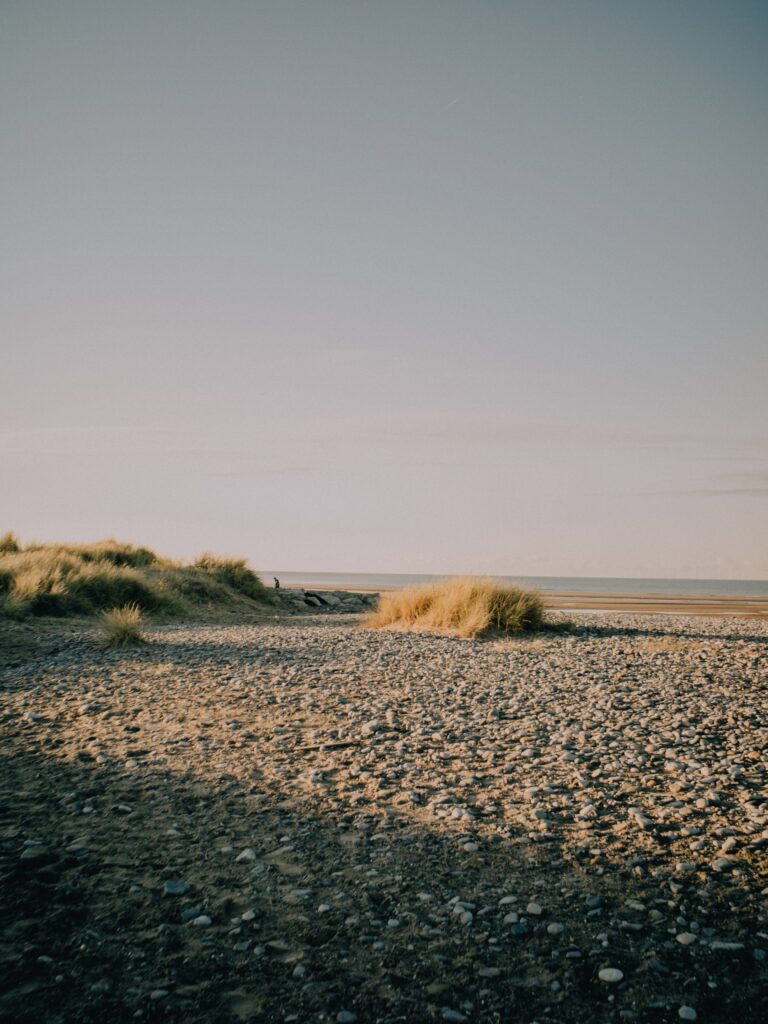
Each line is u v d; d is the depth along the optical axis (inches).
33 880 146.5
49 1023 103.3
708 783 213.0
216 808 191.3
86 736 262.7
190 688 355.6
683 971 119.0
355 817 186.5
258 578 1173.1
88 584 767.7
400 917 135.9
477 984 115.6
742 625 782.5
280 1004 109.9
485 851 166.1
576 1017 108.0
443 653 496.1
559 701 330.3
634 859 161.8
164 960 120.6
